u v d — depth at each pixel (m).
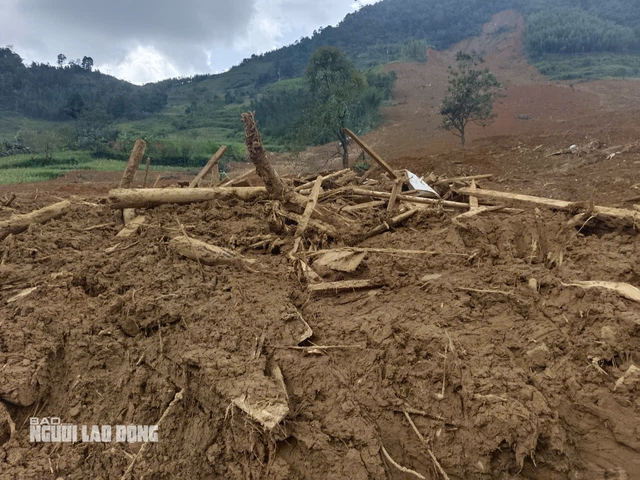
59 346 3.43
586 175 10.57
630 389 2.83
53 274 4.48
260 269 4.48
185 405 2.96
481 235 5.26
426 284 4.16
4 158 27.89
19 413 3.09
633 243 4.93
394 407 2.91
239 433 2.67
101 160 28.59
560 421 2.80
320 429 2.72
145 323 3.53
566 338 3.28
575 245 4.94
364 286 4.23
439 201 6.86
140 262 4.52
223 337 3.30
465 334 3.40
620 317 3.29
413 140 25.70
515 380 2.93
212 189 6.68
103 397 3.14
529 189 9.82
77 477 2.72
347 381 3.05
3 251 5.18
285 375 3.06
